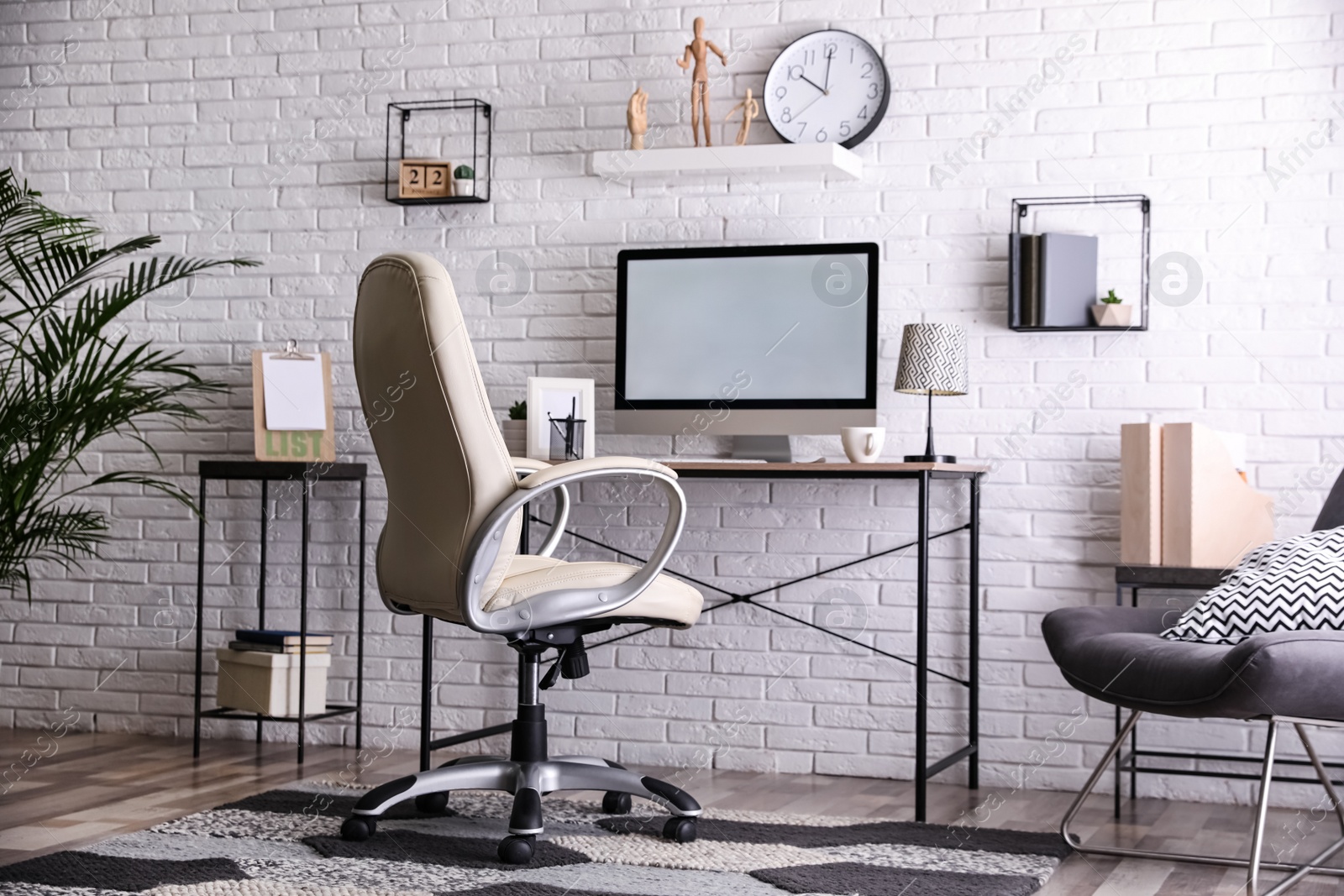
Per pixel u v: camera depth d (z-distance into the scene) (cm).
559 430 338
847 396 332
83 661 401
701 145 361
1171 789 322
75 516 374
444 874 224
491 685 371
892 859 243
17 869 224
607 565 246
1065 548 334
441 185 376
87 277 404
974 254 343
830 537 349
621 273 349
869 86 348
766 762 351
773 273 339
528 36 377
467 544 229
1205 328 327
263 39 397
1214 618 242
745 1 361
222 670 367
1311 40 323
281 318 392
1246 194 326
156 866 227
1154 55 333
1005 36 342
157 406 365
